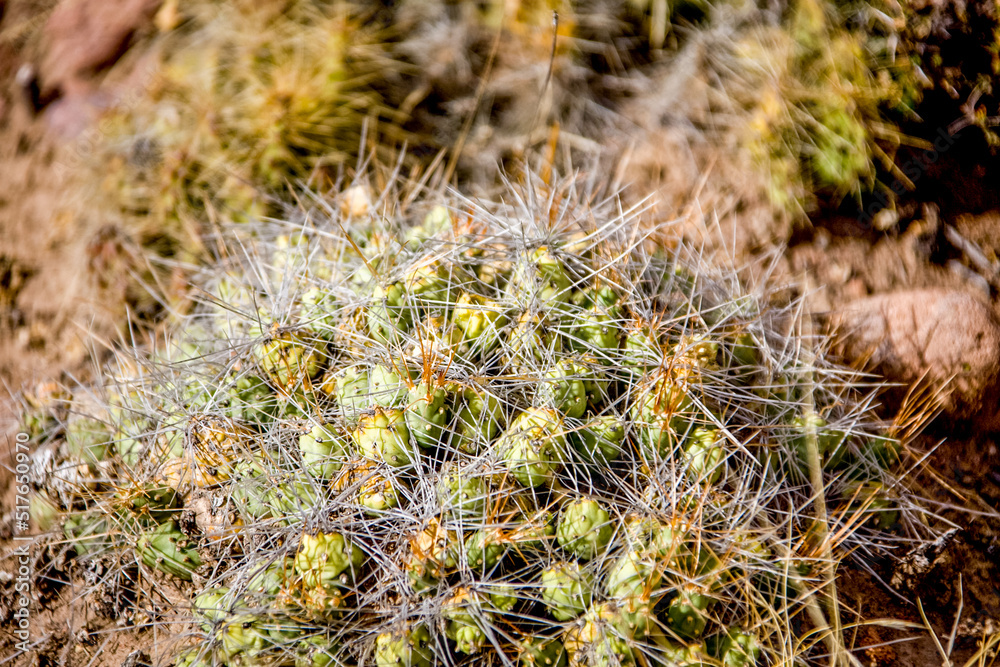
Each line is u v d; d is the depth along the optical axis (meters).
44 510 1.08
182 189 1.20
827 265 1.15
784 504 1.02
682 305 1.04
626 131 1.22
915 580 1.05
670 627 0.95
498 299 1.01
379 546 0.95
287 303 1.04
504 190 1.20
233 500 1.00
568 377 0.97
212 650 0.97
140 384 1.07
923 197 1.18
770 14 1.21
